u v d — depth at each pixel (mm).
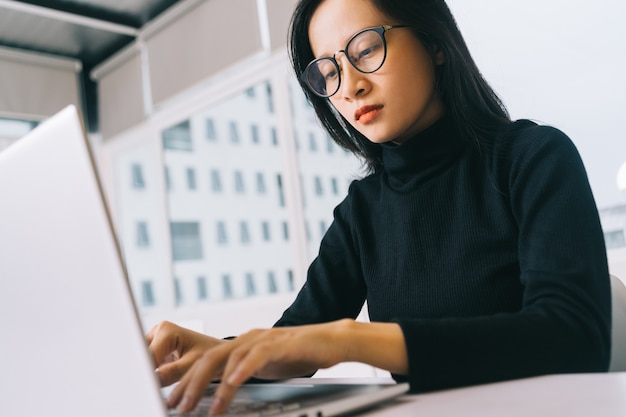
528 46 2277
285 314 1024
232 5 3465
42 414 419
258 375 563
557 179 715
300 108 3381
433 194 889
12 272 422
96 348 381
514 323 542
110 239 367
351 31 830
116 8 3885
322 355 486
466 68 861
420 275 867
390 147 921
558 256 634
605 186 2104
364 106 828
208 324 3639
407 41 831
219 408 436
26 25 3953
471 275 815
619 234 2074
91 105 4578
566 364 537
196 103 3898
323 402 446
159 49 3994
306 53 970
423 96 851
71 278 386
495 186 813
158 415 356
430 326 527
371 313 929
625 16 2049
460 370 509
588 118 2135
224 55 3527
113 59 4367
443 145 890
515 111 2303
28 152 405
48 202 394
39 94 4309
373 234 968
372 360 506
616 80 2068
